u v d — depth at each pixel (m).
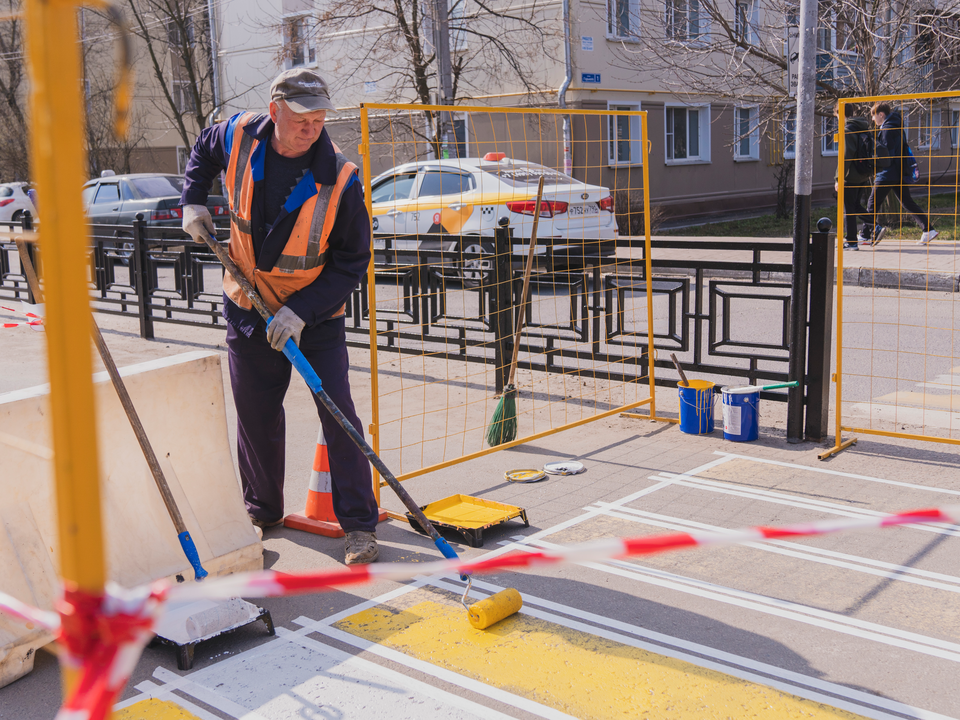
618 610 3.27
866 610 3.23
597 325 6.46
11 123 26.27
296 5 21.41
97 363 3.78
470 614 3.14
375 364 4.40
